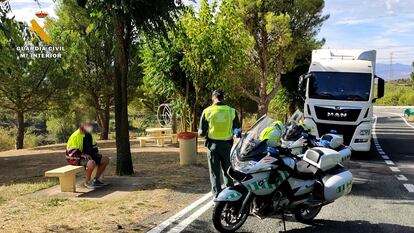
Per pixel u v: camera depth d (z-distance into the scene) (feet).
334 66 51.47
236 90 102.42
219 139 27.20
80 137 34.35
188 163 45.88
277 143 21.81
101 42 92.79
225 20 53.88
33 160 55.93
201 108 84.53
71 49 84.94
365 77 50.31
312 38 107.14
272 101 128.88
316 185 22.72
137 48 68.33
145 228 22.47
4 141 101.24
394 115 173.58
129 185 34.96
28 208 27.76
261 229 22.53
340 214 25.67
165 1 36.81
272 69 112.06
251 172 20.59
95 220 24.22
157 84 62.49
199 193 31.27
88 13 36.65
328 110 49.80
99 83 97.91
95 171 36.45
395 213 25.93
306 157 23.62
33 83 76.33
